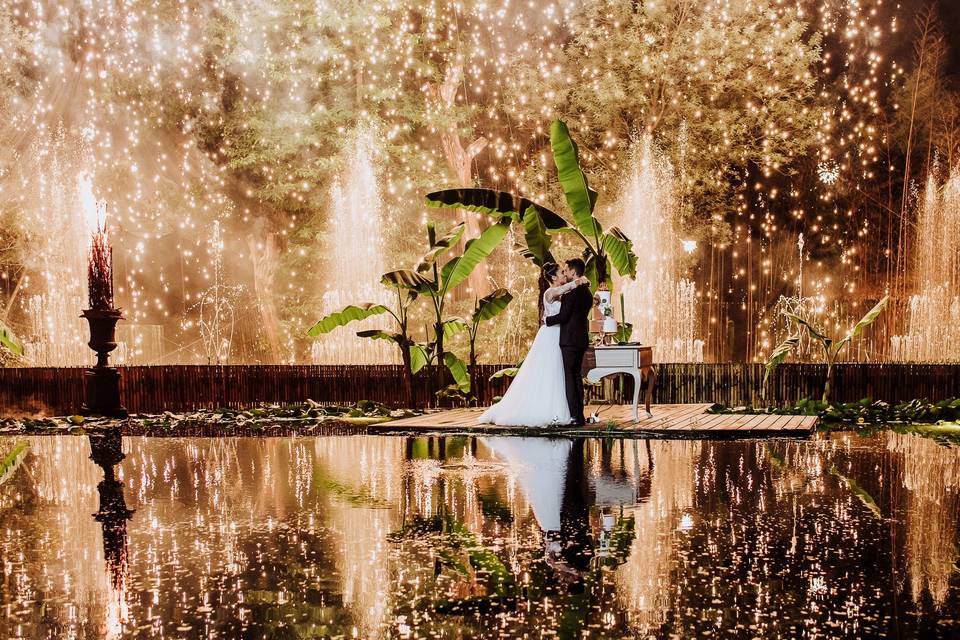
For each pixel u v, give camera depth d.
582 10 23.45
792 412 11.33
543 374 9.53
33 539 4.62
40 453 8.28
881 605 3.38
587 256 11.27
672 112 22.47
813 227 23.58
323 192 22.53
